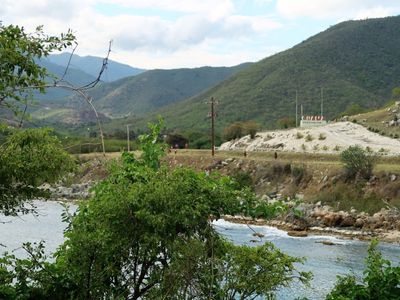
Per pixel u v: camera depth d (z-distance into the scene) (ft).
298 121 432.66
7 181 28.89
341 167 211.61
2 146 29.12
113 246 30.50
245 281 31.09
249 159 254.88
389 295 31.78
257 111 595.06
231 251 31.91
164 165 34.65
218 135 393.29
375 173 200.13
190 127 563.48
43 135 29.58
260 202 33.55
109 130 436.76
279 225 168.76
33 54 27.84
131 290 35.63
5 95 27.27
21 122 29.19
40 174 29.09
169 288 30.35
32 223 154.10
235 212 33.06
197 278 30.27
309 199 202.18
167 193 30.53
